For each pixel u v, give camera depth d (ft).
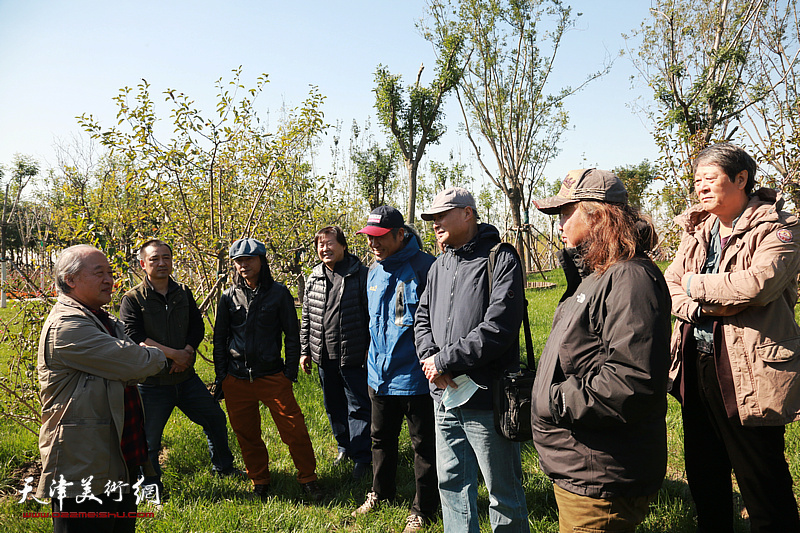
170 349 12.66
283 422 12.32
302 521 10.96
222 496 12.17
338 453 14.64
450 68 44.50
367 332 13.66
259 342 12.27
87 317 7.92
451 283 8.98
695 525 9.61
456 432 8.86
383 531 10.53
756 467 7.68
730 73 41.14
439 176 78.23
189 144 18.93
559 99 66.85
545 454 6.33
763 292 7.09
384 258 11.25
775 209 7.50
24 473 13.84
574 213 6.43
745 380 7.54
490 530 10.21
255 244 12.49
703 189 7.99
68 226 18.71
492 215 88.99
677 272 8.91
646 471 5.79
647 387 5.36
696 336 8.39
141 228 19.88
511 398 7.52
